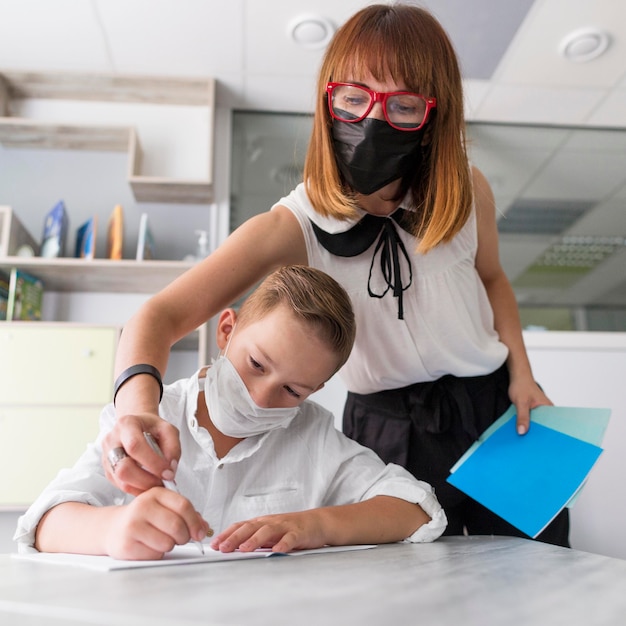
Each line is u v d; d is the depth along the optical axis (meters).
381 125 0.95
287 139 3.34
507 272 3.34
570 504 0.86
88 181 3.06
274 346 0.83
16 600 0.33
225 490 0.92
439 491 1.09
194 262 2.71
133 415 0.63
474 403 1.11
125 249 3.02
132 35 2.85
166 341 0.83
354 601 0.36
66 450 2.49
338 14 2.72
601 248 3.39
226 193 3.16
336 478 0.96
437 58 0.98
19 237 2.77
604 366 3.08
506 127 3.48
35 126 2.89
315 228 1.01
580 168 3.47
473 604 0.36
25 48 2.92
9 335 2.54
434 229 1.00
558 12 2.70
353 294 1.03
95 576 0.44
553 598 0.39
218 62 3.01
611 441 2.99
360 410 1.15
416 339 1.05
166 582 0.41
